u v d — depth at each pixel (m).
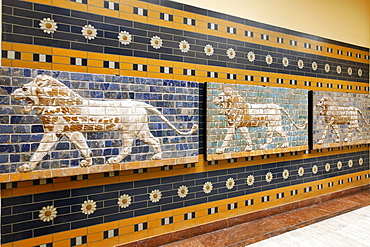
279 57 2.31
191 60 1.89
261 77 2.21
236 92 2.01
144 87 1.65
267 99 2.17
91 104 1.50
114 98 1.57
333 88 2.70
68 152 1.45
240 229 2.03
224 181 2.05
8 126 1.32
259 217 2.21
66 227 1.51
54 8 1.48
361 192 2.96
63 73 1.44
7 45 1.37
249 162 2.17
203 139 1.94
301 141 2.37
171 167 1.83
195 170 1.92
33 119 1.38
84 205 1.56
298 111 2.35
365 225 2.08
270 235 1.92
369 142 2.89
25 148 1.36
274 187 2.31
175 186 1.84
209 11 1.96
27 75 1.37
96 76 1.52
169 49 1.81
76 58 1.53
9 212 1.37
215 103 1.92
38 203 1.44
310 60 2.53
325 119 2.55
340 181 2.79
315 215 2.29
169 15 1.81
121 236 1.66
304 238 1.87
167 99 1.73
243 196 2.14
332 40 2.70
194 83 1.83
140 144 1.64
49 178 1.47
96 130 1.52
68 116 1.45
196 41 1.91
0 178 1.31
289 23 2.39
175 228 1.84
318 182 2.61
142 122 1.64
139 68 1.71
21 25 1.40
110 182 1.63
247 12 2.14
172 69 1.82
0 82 1.31
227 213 2.06
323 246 1.75
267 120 2.16
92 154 1.51
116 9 1.64
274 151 2.21
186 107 1.80
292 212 2.37
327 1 2.68
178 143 1.77
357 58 2.91
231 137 1.99
